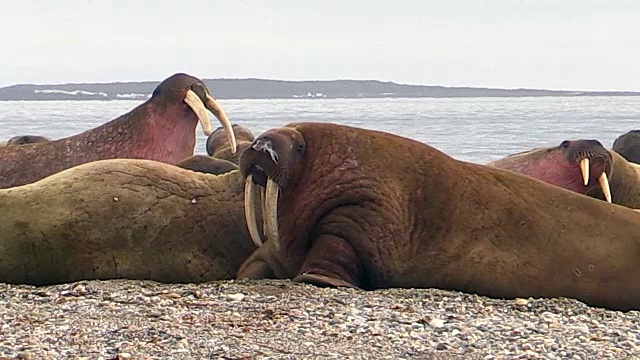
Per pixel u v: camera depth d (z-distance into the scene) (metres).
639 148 30.19
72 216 14.96
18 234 14.74
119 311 12.62
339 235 14.90
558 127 109.81
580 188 21.92
